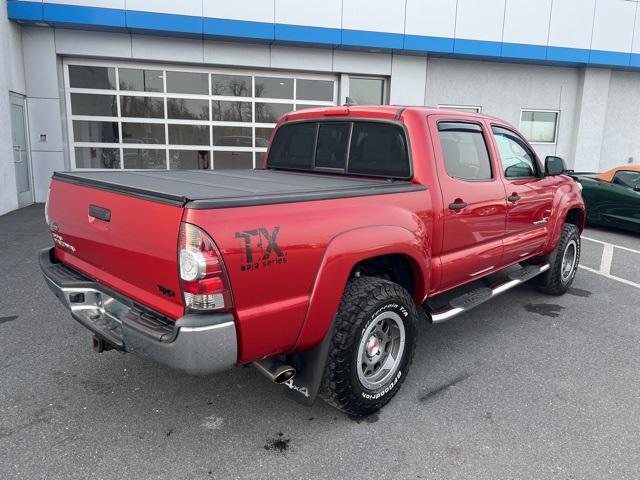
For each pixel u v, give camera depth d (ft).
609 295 18.79
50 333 13.98
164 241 7.62
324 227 8.78
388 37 39.63
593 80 47.75
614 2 44.73
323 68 40.75
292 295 8.43
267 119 41.34
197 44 37.88
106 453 8.89
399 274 11.47
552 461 8.89
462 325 15.44
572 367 12.64
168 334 7.73
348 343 9.25
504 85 46.39
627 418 10.35
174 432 9.57
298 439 9.45
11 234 26.27
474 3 41.16
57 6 33.40
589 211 32.60
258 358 8.40
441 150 11.85
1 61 31.35
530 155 15.89
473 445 9.34
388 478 8.40
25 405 10.36
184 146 39.99
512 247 14.65
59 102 36.42
